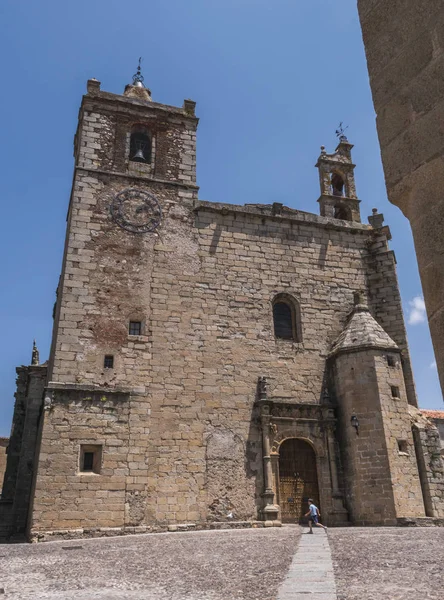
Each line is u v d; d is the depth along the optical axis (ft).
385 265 99.76
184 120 100.17
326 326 93.50
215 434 80.33
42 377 99.91
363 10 20.08
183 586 27.12
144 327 83.10
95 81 96.53
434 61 16.69
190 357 83.51
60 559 42.42
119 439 74.69
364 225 103.30
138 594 25.09
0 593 26.25
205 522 74.95
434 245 15.89
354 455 80.59
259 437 82.33
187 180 95.50
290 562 34.30
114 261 85.71
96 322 81.05
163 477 75.56
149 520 72.64
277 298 93.56
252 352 87.25
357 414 82.12
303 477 82.99
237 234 94.27
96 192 89.30
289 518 79.97
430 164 16.33
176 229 91.20
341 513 79.36
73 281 82.38
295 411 84.94
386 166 17.99
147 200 91.50
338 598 21.89
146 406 78.23
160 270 87.51
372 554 36.81
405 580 25.46
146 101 98.94
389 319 96.17
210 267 90.48
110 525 69.97
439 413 127.75
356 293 95.30
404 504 76.13
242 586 26.20
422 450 81.35
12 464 99.76
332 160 111.34
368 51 19.52
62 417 73.10
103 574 32.83
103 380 78.13
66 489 69.82
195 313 86.58
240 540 53.57
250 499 78.43
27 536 71.97
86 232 86.07
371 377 83.10
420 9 17.47
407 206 17.29
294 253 96.63
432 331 15.62
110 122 95.40
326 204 106.83
